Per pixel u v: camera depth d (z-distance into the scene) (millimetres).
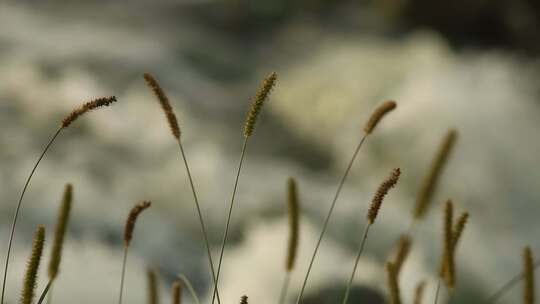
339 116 12383
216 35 17719
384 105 2100
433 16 21422
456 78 11984
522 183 9758
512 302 7203
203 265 6871
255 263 5871
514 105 11000
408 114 11023
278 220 7754
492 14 21266
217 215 8219
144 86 12422
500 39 21281
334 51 15961
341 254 6098
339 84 13383
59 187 7738
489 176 9750
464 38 21406
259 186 9250
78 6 18078
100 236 6746
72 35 15117
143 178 8766
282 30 18875
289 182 2400
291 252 2428
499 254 7957
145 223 7457
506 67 12742
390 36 19719
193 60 15336
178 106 12117
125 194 8203
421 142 10594
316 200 8875
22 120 9727
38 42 14070
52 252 2094
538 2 21406
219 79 14648
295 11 19906
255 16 19062
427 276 6180
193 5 19141
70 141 9391
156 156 9508
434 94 11273
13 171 7984
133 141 9758
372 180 10633
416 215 2520
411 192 10203
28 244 6066
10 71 11562
